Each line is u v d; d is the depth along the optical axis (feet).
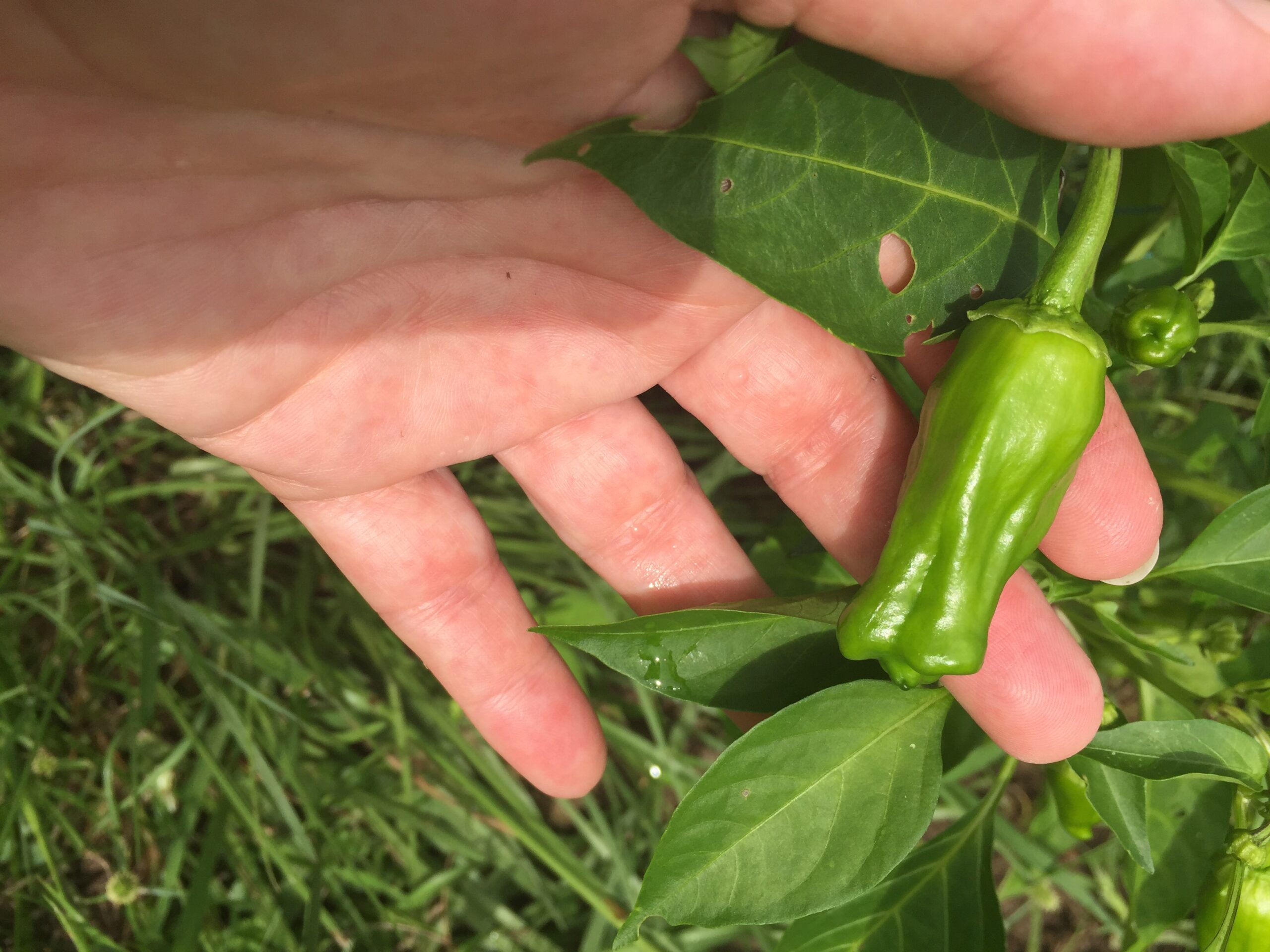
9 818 0.59
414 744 0.67
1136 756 0.42
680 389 0.52
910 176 0.39
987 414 0.38
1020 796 0.75
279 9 0.33
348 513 0.52
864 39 0.34
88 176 0.40
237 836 0.65
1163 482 0.57
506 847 0.67
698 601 0.55
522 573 0.69
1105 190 0.38
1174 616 0.56
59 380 0.72
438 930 0.66
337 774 0.66
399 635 0.55
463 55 0.35
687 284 0.46
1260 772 0.42
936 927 0.48
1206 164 0.43
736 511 0.77
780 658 0.44
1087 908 0.71
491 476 0.73
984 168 0.40
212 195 0.42
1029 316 0.39
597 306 0.47
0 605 0.66
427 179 0.42
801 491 0.53
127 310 0.43
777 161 0.37
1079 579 0.49
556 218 0.44
